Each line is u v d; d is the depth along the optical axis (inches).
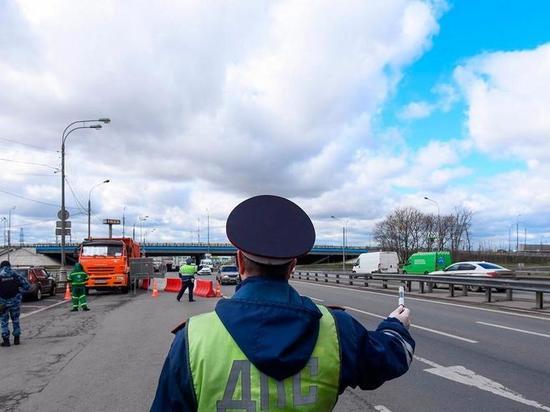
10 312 462.9
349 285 1384.1
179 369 67.2
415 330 494.6
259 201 75.2
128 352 416.5
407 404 259.1
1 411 258.8
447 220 3772.1
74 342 471.8
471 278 825.5
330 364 69.1
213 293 1059.3
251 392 64.6
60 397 283.4
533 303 740.7
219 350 66.3
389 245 4028.1
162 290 1309.1
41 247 3659.0
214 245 4394.7
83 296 775.1
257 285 71.3
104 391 295.1
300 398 65.9
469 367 335.9
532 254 3900.1
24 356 405.7
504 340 436.5
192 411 67.5
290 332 66.6
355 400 267.9
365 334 75.5
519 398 265.0
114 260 1095.0
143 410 258.8
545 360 355.3
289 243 72.1
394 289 1154.7
